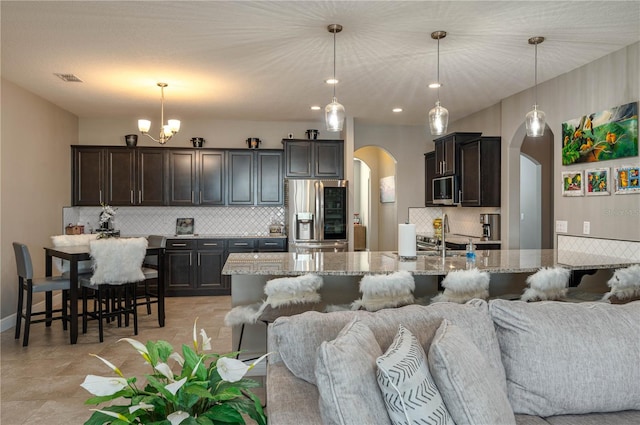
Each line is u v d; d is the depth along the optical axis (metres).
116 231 6.52
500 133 5.73
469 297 2.91
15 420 2.72
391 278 2.83
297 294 2.90
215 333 4.56
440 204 6.49
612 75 3.93
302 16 3.19
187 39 3.63
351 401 1.30
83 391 3.14
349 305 3.05
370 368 1.42
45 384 3.27
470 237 6.36
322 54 3.97
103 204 6.05
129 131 6.83
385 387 1.32
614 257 3.78
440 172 6.52
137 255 4.47
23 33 3.51
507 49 3.83
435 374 1.43
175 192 6.64
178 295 6.41
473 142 5.75
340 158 6.84
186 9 3.09
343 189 6.60
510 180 5.54
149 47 3.82
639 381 1.81
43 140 5.62
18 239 5.03
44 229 5.64
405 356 1.42
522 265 3.27
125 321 4.85
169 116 6.68
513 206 5.56
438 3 2.98
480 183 5.66
